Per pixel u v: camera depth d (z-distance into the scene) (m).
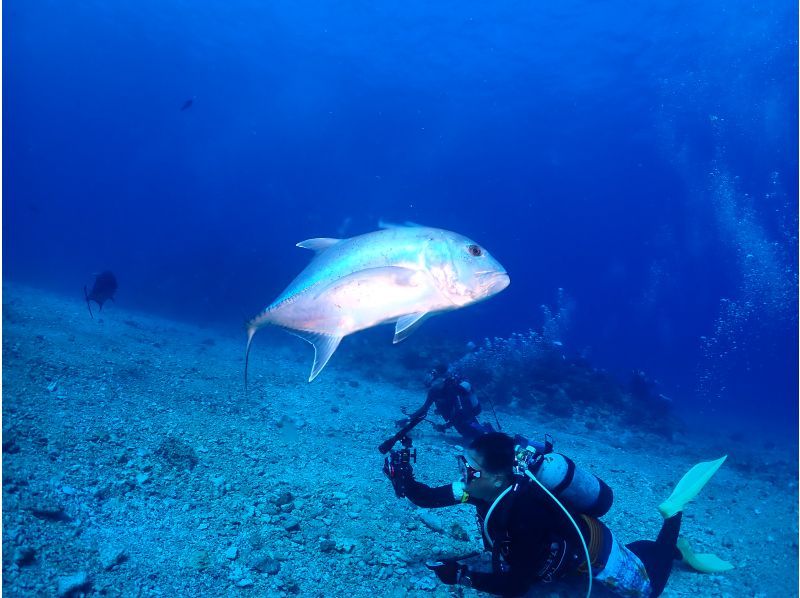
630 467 7.46
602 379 13.76
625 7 26.75
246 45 43.34
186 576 2.77
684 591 3.66
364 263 2.22
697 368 51.31
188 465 4.23
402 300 2.18
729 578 3.99
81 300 17.84
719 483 7.33
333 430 6.64
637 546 3.47
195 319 20.77
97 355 7.68
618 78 35.16
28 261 37.97
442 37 34.31
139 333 11.86
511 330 36.03
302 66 46.22
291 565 3.10
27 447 3.69
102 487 3.44
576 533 2.72
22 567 2.40
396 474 3.29
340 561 3.25
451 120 54.94
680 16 26.88
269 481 4.30
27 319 9.62
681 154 51.78
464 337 18.78
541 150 60.03
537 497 2.63
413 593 3.05
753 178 54.47
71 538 2.79
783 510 6.09
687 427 14.37
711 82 34.34
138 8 39.62
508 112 47.19
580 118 44.78
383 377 12.29
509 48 33.88
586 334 72.00
